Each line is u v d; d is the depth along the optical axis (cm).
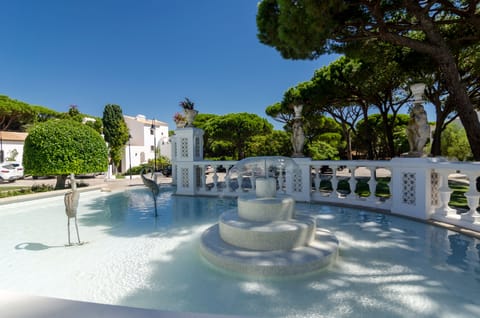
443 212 406
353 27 540
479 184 632
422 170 424
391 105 1005
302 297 214
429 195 422
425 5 457
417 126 437
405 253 302
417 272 254
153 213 571
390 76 842
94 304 94
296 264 249
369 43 643
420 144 439
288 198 338
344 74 907
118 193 906
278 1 441
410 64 711
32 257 315
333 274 253
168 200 734
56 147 859
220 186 876
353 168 569
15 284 247
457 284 229
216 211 584
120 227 455
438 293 214
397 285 229
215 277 255
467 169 359
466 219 369
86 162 923
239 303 208
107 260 304
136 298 219
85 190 894
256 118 2006
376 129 1681
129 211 597
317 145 1413
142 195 853
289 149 1661
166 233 414
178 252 328
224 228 314
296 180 636
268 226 293
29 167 859
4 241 381
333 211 527
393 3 539
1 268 284
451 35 623
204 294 223
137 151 2706
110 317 86
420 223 421
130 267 283
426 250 310
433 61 665
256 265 250
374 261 281
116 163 2208
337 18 504
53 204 712
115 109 2227
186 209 609
